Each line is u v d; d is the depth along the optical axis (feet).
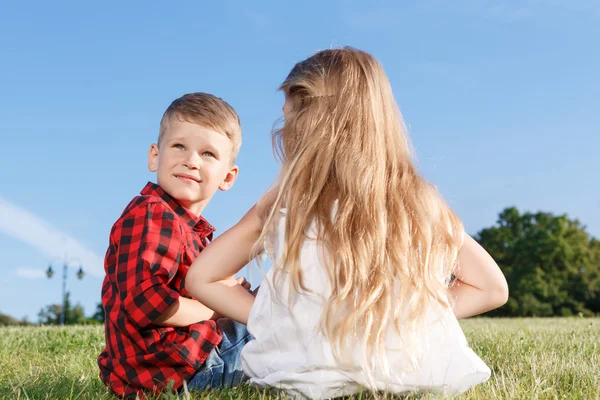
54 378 10.67
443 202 7.64
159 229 7.98
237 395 7.88
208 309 8.14
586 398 8.04
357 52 8.00
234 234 7.60
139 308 7.60
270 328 7.09
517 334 17.81
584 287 149.38
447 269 7.43
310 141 7.36
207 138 9.26
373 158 7.30
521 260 154.51
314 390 6.89
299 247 7.00
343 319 6.75
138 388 8.03
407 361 6.86
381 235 6.98
